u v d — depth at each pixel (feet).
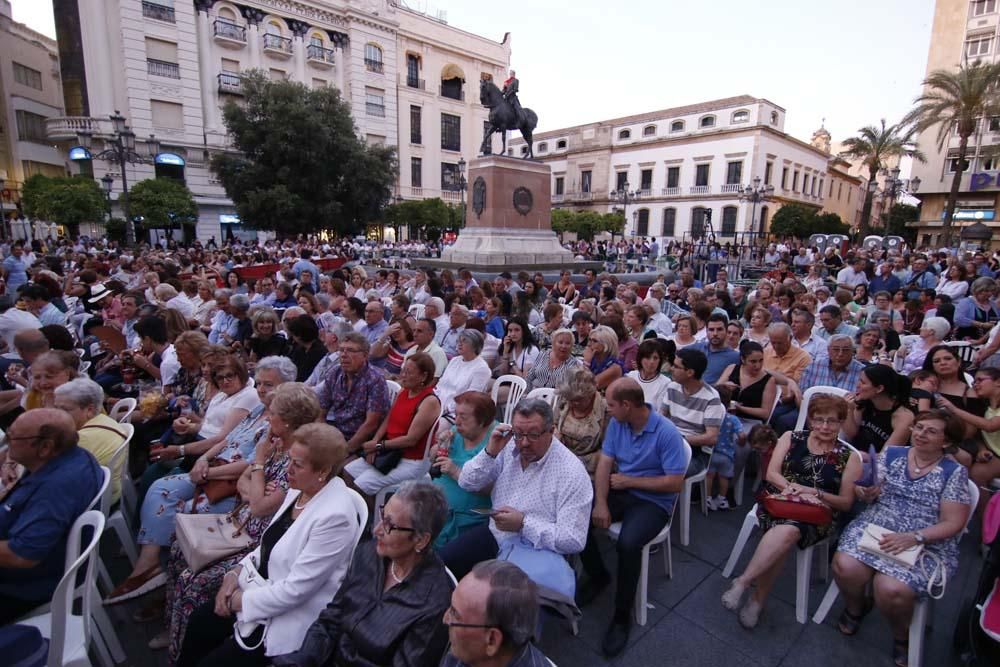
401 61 123.85
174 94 91.61
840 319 18.61
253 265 47.55
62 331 15.20
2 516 7.35
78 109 87.25
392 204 116.06
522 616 4.65
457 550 8.47
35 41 119.65
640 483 9.57
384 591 6.49
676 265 74.08
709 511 13.19
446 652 5.96
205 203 97.19
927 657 8.51
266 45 102.22
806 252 62.59
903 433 11.22
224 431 10.98
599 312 22.18
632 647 8.57
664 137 149.69
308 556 6.91
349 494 7.59
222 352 13.16
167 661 8.36
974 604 7.93
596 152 165.58
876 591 8.19
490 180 47.16
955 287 32.73
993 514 7.80
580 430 11.04
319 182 87.97
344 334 12.45
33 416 7.39
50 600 7.63
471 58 137.39
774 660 8.34
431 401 11.87
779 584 10.44
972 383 13.26
